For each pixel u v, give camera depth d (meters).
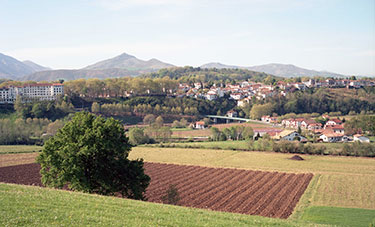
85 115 44.94
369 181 71.31
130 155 113.00
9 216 20.41
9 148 125.50
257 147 123.25
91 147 38.22
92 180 39.59
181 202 53.22
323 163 95.38
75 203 25.41
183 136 166.62
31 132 149.00
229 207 50.53
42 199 25.36
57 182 38.62
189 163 97.69
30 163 95.25
